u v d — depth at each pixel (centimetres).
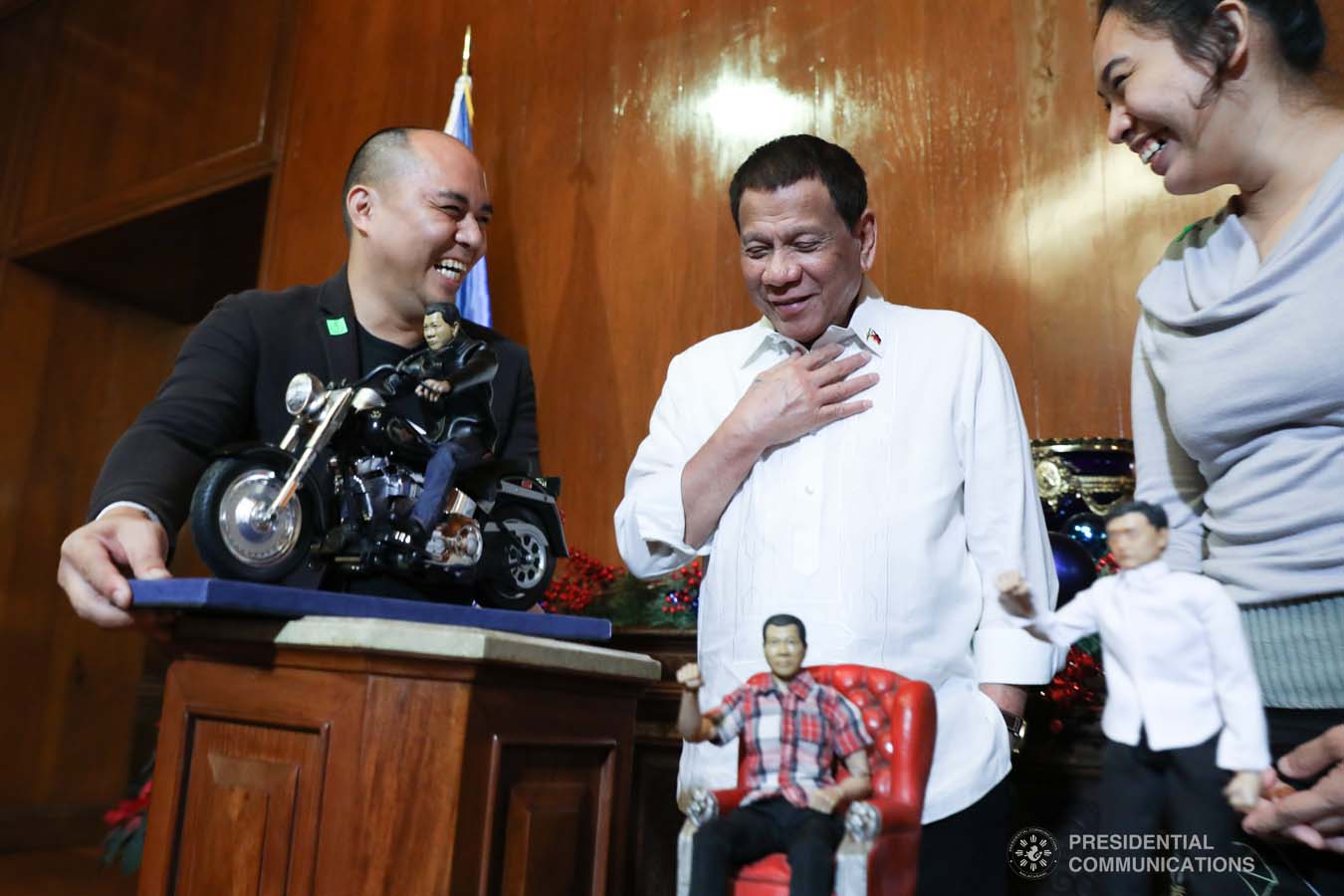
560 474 493
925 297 414
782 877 99
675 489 168
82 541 169
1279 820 107
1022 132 408
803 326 170
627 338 493
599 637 200
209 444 208
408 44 610
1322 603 124
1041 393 381
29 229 776
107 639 775
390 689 158
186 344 221
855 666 116
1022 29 418
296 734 165
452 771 154
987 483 164
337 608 166
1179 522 147
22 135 816
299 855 159
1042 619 95
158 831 175
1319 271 129
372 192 233
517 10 576
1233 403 131
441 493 183
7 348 769
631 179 513
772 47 486
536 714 169
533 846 168
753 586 159
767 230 162
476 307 488
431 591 203
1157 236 371
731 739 108
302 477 175
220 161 669
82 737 751
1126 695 93
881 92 447
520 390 255
